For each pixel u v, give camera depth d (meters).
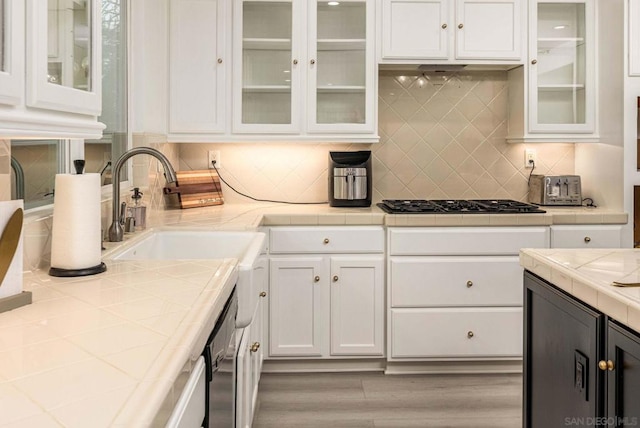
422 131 3.61
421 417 2.56
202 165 3.60
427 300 3.05
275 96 3.28
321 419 2.54
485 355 3.08
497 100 3.61
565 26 3.36
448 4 3.26
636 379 1.21
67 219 1.41
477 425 2.48
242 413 1.85
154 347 0.86
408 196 3.64
